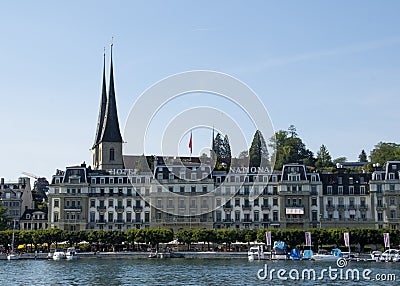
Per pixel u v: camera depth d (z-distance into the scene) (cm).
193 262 19575
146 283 14038
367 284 13712
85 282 14362
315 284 13725
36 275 15862
